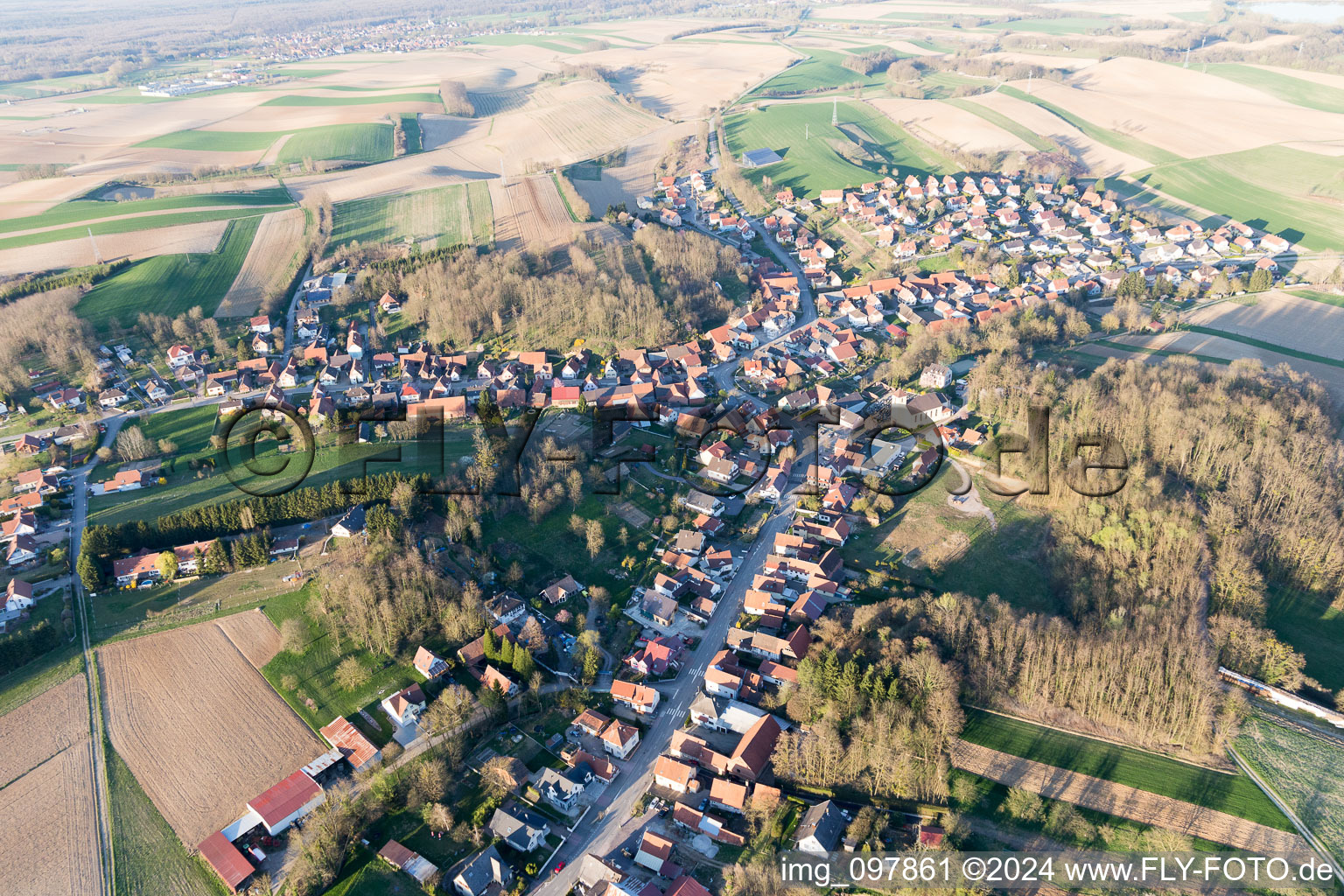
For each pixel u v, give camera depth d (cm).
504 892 11744
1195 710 12988
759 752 13388
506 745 14212
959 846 11469
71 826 12694
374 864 12175
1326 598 16388
